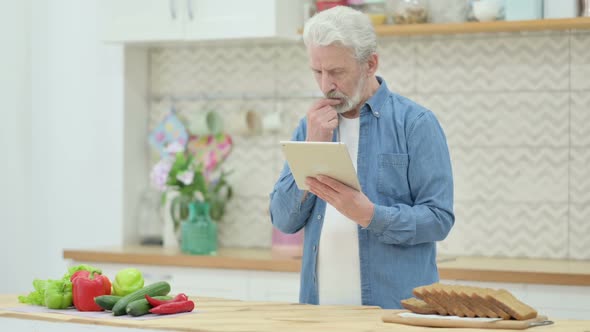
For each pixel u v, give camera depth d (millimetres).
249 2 4008
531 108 3969
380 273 2627
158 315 2268
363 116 2697
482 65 4031
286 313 2297
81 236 4496
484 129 4031
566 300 3387
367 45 2586
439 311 2178
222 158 4473
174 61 4547
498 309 2092
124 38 4242
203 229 4074
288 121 4367
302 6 4207
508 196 4000
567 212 3928
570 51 3912
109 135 4438
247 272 3838
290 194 2725
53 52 4531
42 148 4547
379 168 2660
